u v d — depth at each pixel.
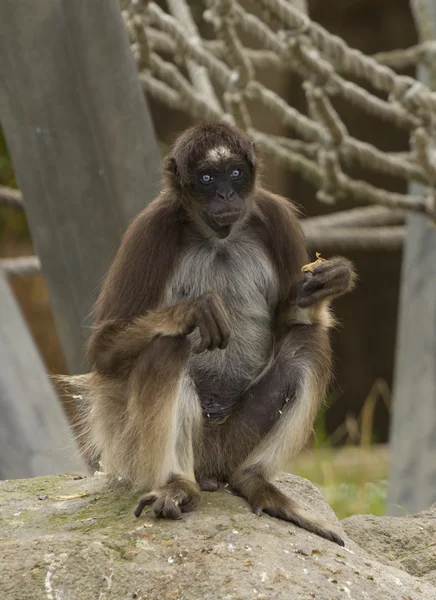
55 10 33.69
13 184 62.97
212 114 42.09
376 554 26.62
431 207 42.75
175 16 43.75
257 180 25.64
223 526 22.38
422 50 44.06
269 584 20.16
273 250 25.69
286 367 24.97
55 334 79.50
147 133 34.78
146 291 24.02
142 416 23.14
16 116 34.44
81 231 34.81
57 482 27.33
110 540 21.75
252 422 24.97
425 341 47.81
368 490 49.69
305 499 27.47
